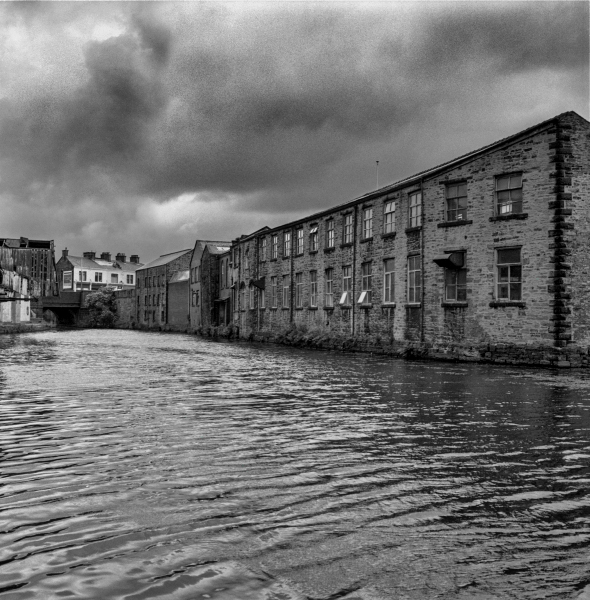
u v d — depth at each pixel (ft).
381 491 18.90
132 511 16.96
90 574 13.05
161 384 47.93
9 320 213.46
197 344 127.95
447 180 79.00
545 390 44.57
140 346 117.80
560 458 23.18
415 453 23.88
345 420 31.14
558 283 67.67
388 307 91.50
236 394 41.70
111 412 33.45
